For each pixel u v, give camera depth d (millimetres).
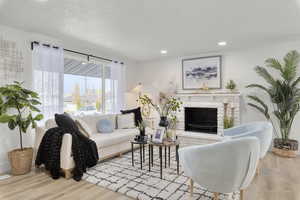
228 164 1686
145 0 2215
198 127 4961
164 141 2777
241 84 4340
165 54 4926
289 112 3562
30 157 2869
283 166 3096
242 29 3158
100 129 3848
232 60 4445
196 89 4891
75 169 2633
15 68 3104
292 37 3596
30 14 2580
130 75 5680
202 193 2217
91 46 4160
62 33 3332
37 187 2383
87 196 2166
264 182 2529
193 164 1894
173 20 2787
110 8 2408
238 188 1779
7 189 2328
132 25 2973
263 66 4078
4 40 2980
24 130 2809
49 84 3488
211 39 3693
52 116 3514
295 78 3715
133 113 4559
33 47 3303
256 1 2246
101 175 2732
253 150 1698
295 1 2240
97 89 4730
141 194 2195
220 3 2291
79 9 2436
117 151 3564
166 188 2334
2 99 2740
